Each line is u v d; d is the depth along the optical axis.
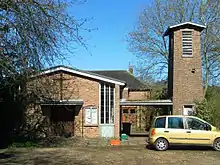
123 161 16.61
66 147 22.64
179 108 29.41
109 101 28.02
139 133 36.03
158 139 20.97
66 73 27.83
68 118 27.98
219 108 27.81
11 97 25.05
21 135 26.45
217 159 17.44
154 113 40.38
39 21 13.27
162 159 17.36
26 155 18.75
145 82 42.72
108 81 27.81
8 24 12.86
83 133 27.78
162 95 39.66
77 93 27.84
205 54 38.56
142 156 18.41
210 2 38.66
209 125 20.97
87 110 27.91
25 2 12.78
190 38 30.08
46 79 22.94
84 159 17.20
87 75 27.83
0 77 15.88
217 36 38.25
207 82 38.31
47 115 27.44
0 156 18.38
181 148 22.02
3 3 12.40
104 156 18.33
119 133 27.95
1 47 13.07
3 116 26.03
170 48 32.41
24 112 26.73
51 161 16.52
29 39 13.42
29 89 23.62
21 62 14.12
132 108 42.38
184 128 20.88
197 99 29.31
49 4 13.44
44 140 25.84
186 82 29.64
